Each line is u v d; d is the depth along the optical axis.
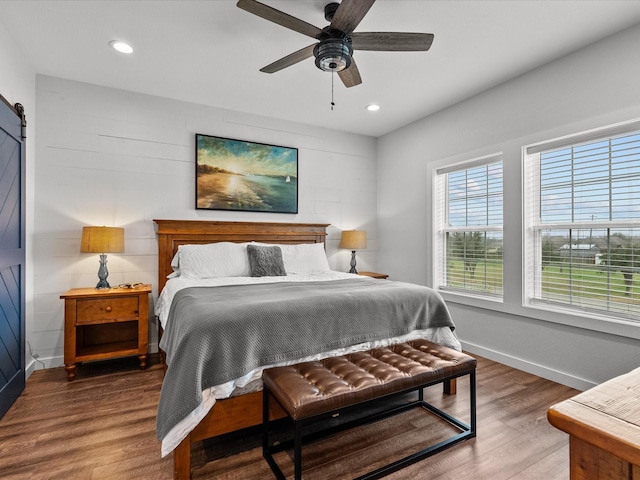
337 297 2.14
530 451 1.79
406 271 4.22
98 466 1.66
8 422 2.05
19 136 2.44
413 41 1.92
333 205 4.40
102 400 2.34
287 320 1.88
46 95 2.96
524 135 2.90
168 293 2.72
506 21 2.21
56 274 2.99
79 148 3.08
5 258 2.21
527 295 2.92
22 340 2.49
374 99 3.46
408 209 4.19
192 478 1.59
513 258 2.98
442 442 1.83
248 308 1.85
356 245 4.16
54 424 2.03
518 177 2.95
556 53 2.59
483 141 3.26
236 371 1.67
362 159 4.62
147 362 3.08
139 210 3.31
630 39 2.26
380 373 1.72
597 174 2.52
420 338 2.37
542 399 2.38
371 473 1.59
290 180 4.08
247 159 3.82
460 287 3.62
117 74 2.95
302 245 3.77
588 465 0.59
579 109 2.53
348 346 2.03
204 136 3.58
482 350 3.25
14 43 2.43
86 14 2.16
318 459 1.73
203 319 1.71
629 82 2.27
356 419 2.08
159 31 2.34
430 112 3.81
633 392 0.67
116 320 2.82
